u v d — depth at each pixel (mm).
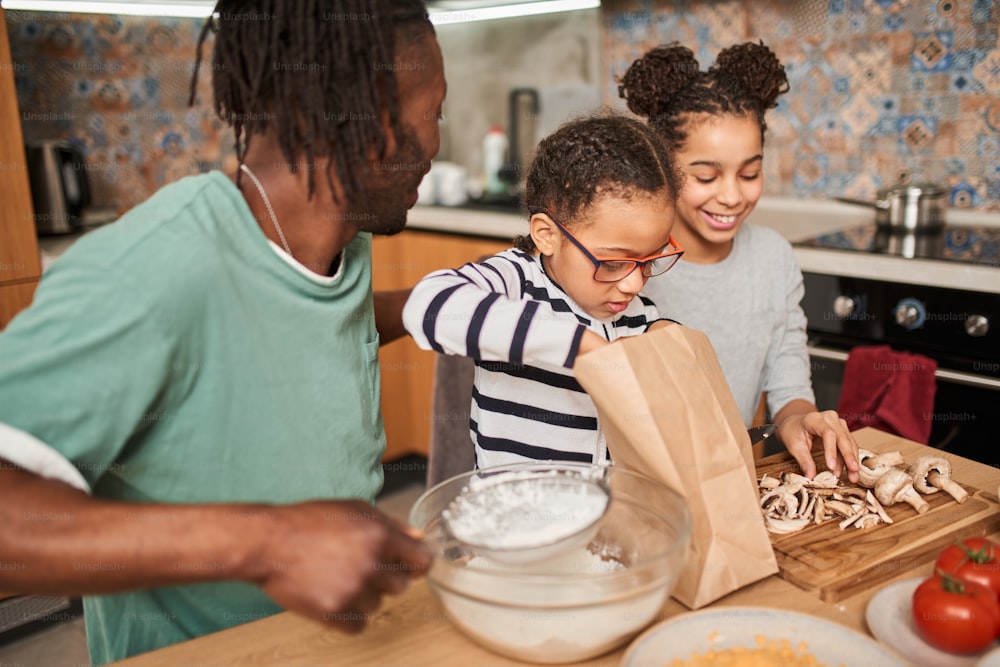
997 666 690
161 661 770
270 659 775
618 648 789
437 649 791
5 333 693
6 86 2051
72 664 2020
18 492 643
